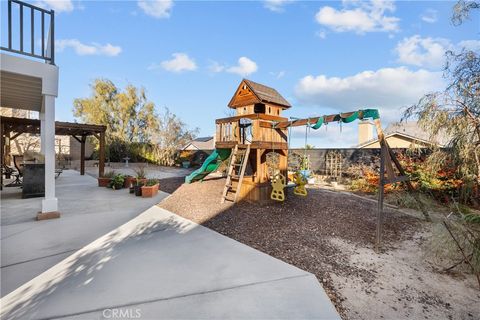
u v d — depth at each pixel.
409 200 6.03
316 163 12.09
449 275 2.92
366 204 6.20
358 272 2.91
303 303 2.18
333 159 11.22
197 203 5.79
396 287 2.64
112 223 4.48
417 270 3.03
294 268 2.85
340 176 10.80
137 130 23.62
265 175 6.17
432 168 5.96
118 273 2.63
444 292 2.58
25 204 5.85
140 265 2.83
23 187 6.50
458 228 3.11
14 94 5.61
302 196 6.56
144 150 21.00
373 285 2.65
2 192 7.48
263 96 6.02
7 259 2.94
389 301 2.38
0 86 5.02
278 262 2.99
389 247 3.71
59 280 2.47
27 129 10.98
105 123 22.19
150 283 2.44
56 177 11.09
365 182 8.64
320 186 9.81
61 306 2.05
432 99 5.16
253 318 1.96
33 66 4.29
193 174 6.95
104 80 22.98
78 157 21.38
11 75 4.36
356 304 2.30
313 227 4.29
